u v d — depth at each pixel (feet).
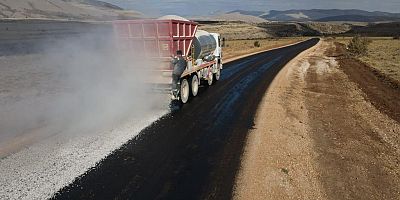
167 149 27.53
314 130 35.73
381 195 22.85
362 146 31.89
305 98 51.44
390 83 63.98
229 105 43.45
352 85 63.98
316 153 29.14
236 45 192.24
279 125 35.55
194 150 27.48
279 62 102.63
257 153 27.22
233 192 20.85
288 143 30.55
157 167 24.03
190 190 20.92
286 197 21.03
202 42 52.19
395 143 33.32
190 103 44.42
